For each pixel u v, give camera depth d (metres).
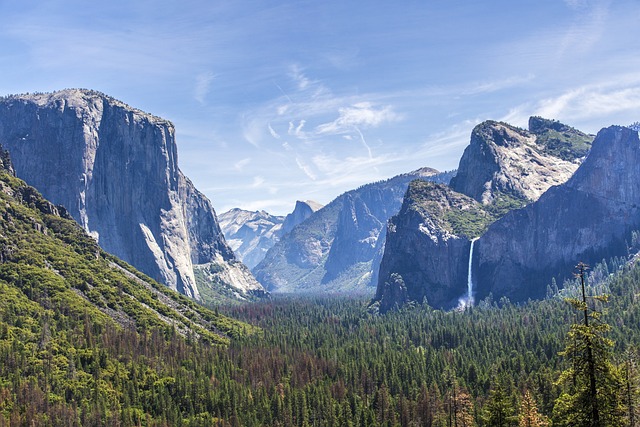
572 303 93.38
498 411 139.50
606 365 91.56
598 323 93.31
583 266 95.00
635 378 109.94
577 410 92.94
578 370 92.88
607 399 91.69
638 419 105.62
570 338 93.06
